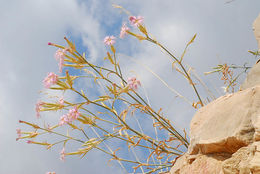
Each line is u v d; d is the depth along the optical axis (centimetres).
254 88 50
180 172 56
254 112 47
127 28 74
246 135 46
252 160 41
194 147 54
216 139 50
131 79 73
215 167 49
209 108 57
